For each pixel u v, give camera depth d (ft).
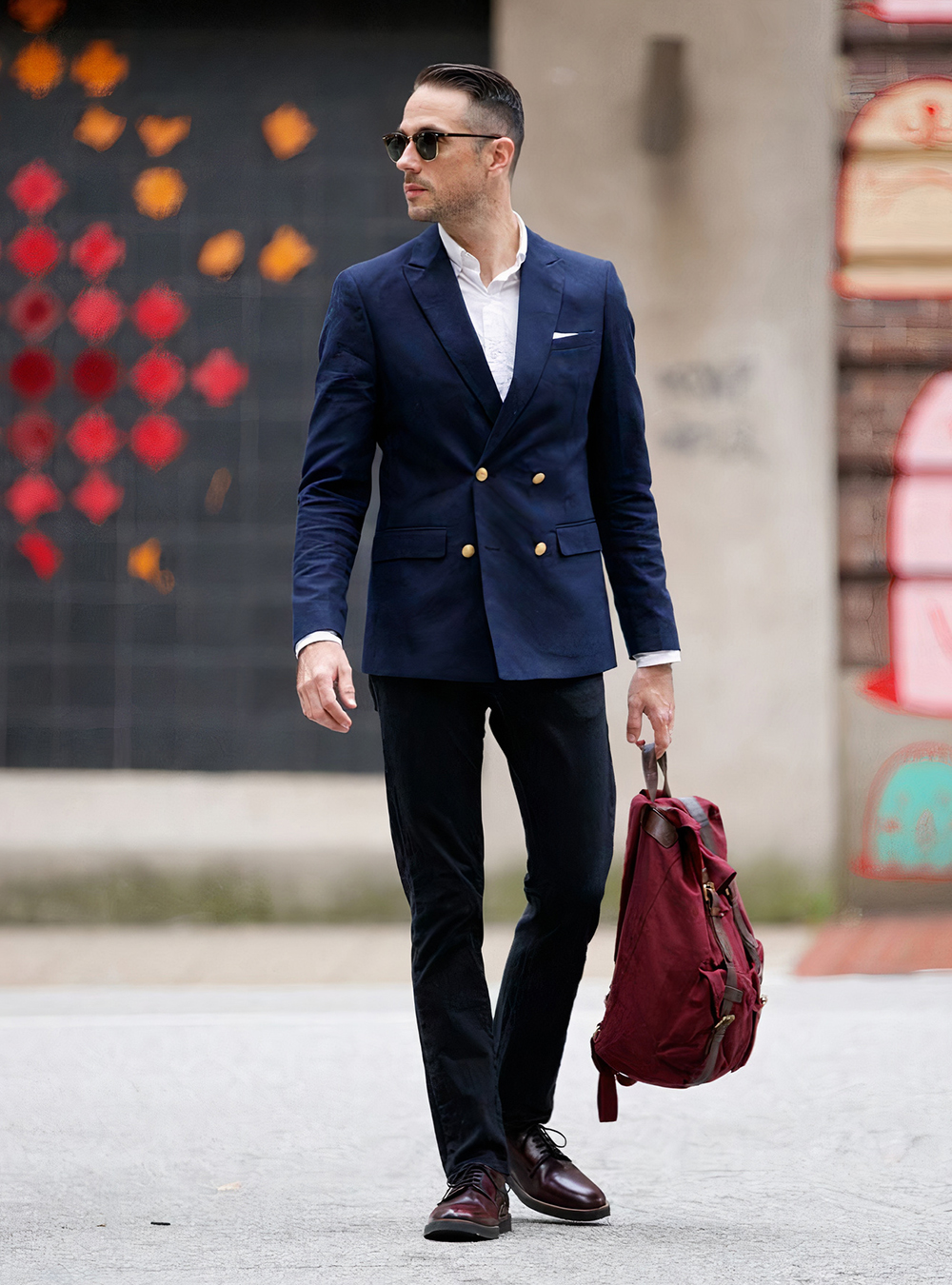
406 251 34.04
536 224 75.61
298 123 79.77
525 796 34.22
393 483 33.88
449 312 33.30
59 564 80.28
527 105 75.61
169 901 77.25
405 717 33.47
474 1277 30.25
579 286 34.24
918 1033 54.24
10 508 80.33
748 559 76.28
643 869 33.24
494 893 75.61
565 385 33.60
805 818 76.38
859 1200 36.78
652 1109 45.65
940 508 78.28
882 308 77.87
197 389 80.12
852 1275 30.78
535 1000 34.55
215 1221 35.37
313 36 79.77
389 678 33.58
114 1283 30.35
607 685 76.02
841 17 77.46
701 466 76.18
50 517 80.28
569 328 33.81
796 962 68.39
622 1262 31.50
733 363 75.92
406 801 33.53
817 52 75.77
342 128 79.82
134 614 80.23
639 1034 32.89
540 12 75.56
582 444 34.37
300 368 80.02
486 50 79.56
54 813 78.02
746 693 76.38
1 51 80.12
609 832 34.30
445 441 33.24
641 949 32.94
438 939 33.45
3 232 80.12
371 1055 52.65
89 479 80.23
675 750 76.33
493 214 33.55
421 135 32.76
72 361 80.23
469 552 33.04
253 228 79.92
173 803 78.43
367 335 33.53
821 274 76.02
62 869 77.20
